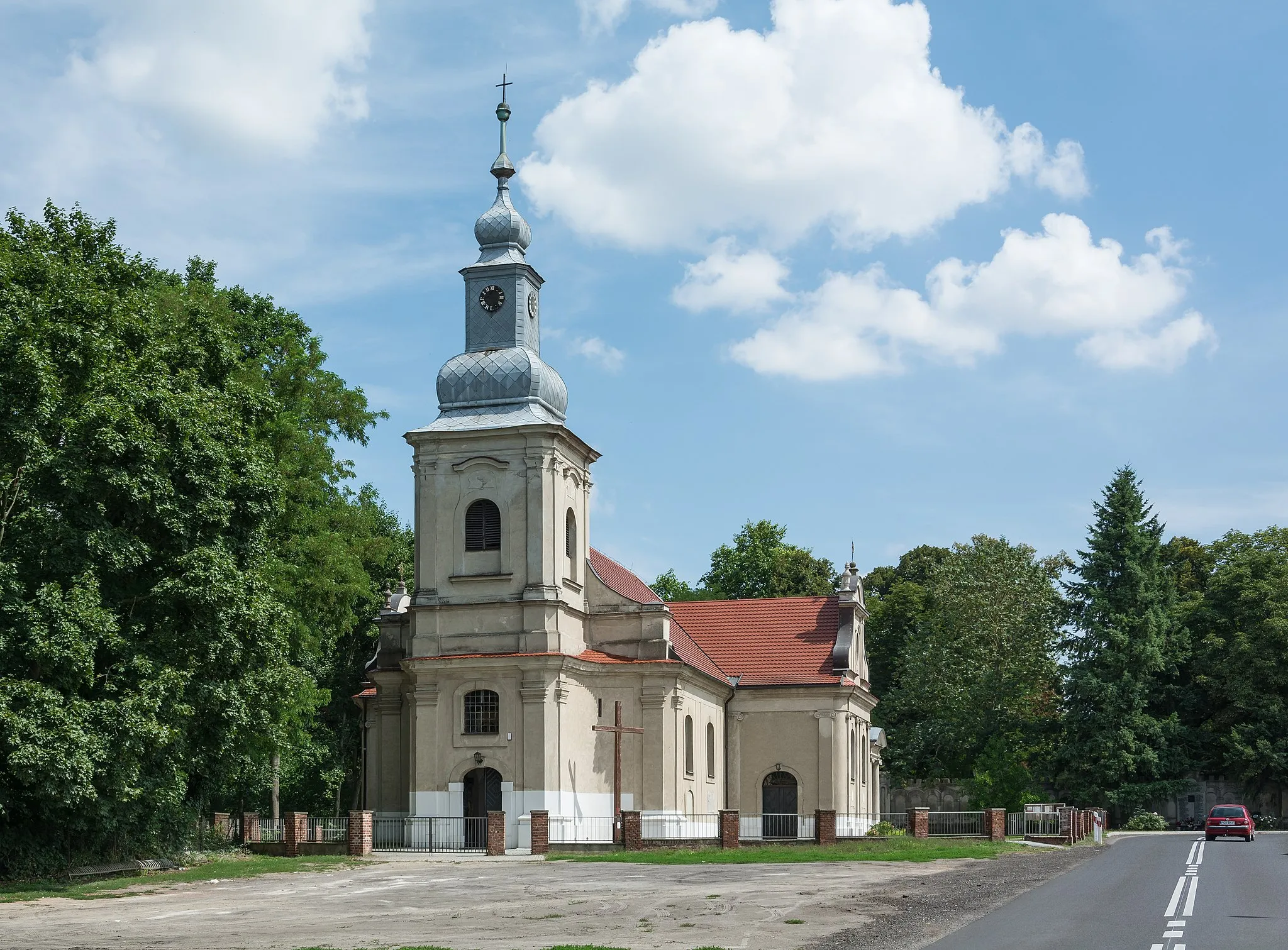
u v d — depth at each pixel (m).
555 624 51.53
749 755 64.19
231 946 23.11
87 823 37.34
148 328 38.94
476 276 55.00
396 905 30.05
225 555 37.69
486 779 51.22
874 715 94.62
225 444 39.53
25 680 33.03
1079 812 59.19
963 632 90.44
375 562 62.19
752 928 24.80
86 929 25.98
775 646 66.69
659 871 39.00
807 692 63.94
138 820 40.16
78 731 32.53
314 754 65.25
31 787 33.78
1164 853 48.97
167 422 36.72
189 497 37.47
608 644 55.31
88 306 37.12
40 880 35.44
